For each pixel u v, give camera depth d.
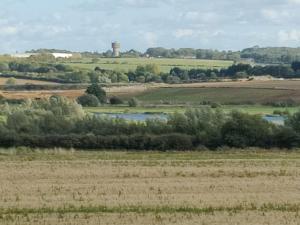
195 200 64.06
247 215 56.88
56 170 87.81
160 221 54.19
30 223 53.44
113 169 89.12
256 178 80.19
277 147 129.12
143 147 128.00
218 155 115.81
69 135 129.25
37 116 139.75
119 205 61.25
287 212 58.31
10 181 77.12
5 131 129.38
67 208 59.91
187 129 133.12
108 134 132.88
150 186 72.81
